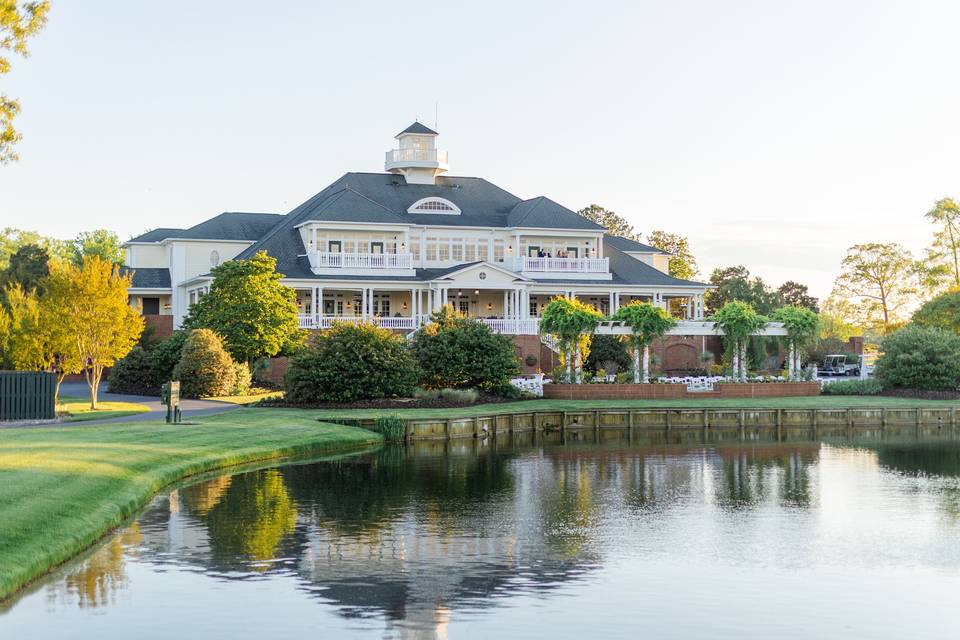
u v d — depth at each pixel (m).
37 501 24.12
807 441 51.44
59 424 43.41
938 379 68.00
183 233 92.38
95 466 29.95
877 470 39.28
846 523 27.77
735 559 23.19
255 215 95.94
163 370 66.38
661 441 51.19
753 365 81.94
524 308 81.94
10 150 35.00
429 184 93.69
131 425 42.78
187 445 37.88
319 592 19.86
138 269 91.56
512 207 93.81
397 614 18.44
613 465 40.47
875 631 17.91
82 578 20.44
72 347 50.16
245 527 25.84
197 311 67.88
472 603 19.27
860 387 68.38
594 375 71.50
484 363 59.50
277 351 67.19
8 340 50.00
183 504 28.83
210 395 60.03
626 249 99.38
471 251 88.06
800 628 18.00
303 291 82.19
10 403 44.47
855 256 111.06
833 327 114.19
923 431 57.47
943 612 19.06
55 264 51.22
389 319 78.38
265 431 43.94
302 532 25.61
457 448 46.56
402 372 56.00
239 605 18.86
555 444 49.22
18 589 19.36
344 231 82.94
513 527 26.77
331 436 44.72
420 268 85.31
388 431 48.19
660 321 63.22
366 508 29.31
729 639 17.34
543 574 21.59
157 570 21.23
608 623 18.09
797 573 21.91
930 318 89.06
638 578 21.34
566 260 86.06
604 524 27.34
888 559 23.31
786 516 28.78
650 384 63.31
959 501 31.58
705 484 35.16
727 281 123.56
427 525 26.94
